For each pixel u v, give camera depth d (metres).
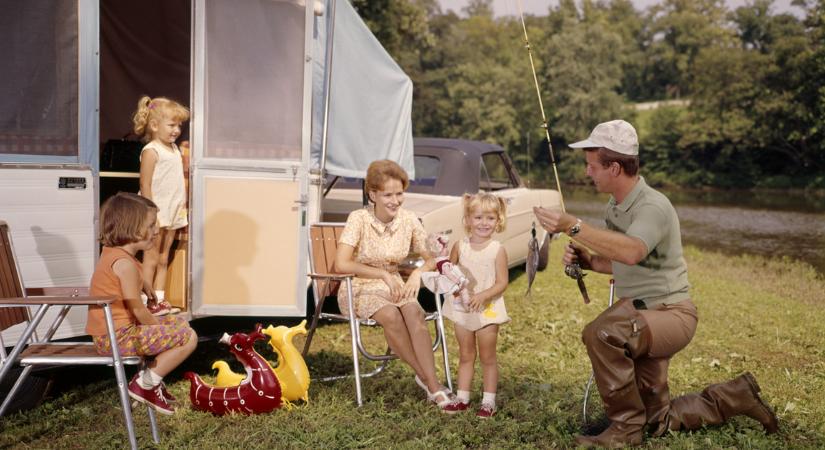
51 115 4.69
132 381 4.00
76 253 4.77
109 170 6.49
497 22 64.81
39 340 4.65
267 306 5.32
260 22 5.30
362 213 4.86
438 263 4.54
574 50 51.50
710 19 56.28
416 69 56.00
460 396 4.55
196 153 5.22
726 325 7.34
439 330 4.90
